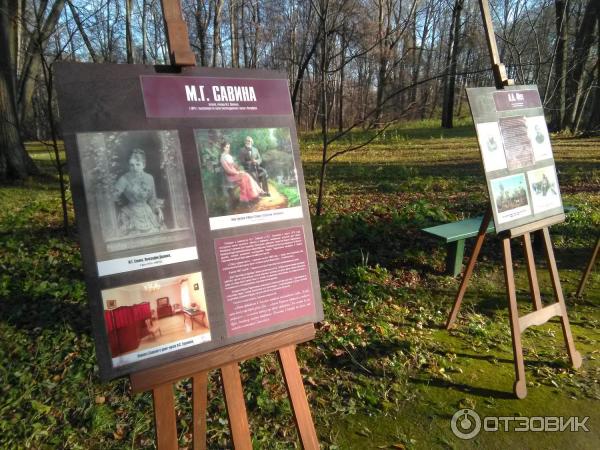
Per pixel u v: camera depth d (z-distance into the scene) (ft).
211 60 53.01
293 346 7.06
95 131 5.66
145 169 5.93
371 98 52.29
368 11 22.03
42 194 29.19
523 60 29.96
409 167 37.86
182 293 6.10
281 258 6.89
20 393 10.11
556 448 8.78
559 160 37.99
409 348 11.94
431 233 15.85
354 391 10.32
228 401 6.51
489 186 9.99
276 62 50.83
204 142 6.38
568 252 18.71
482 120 10.10
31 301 14.21
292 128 7.18
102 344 5.59
